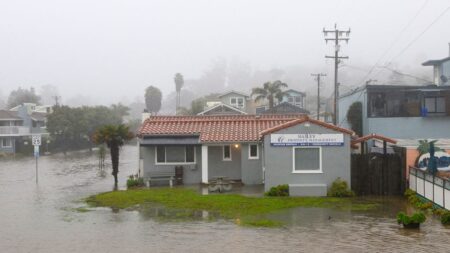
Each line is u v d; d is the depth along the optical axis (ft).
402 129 117.39
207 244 50.49
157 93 441.27
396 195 80.28
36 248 49.98
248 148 94.38
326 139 80.33
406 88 116.98
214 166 97.25
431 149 75.82
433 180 67.82
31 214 68.39
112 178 116.37
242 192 84.17
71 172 133.49
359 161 80.74
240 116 102.78
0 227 60.03
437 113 116.78
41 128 282.77
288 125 80.69
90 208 72.74
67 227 59.57
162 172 96.73
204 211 68.64
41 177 120.47
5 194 88.84
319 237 53.06
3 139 234.79
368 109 118.11
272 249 48.34
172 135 96.78
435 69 148.36
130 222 61.93
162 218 64.18
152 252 47.83
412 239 51.75
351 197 78.54
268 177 81.05
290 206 71.31
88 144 260.01
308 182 80.79
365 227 57.82
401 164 80.28
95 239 53.26
